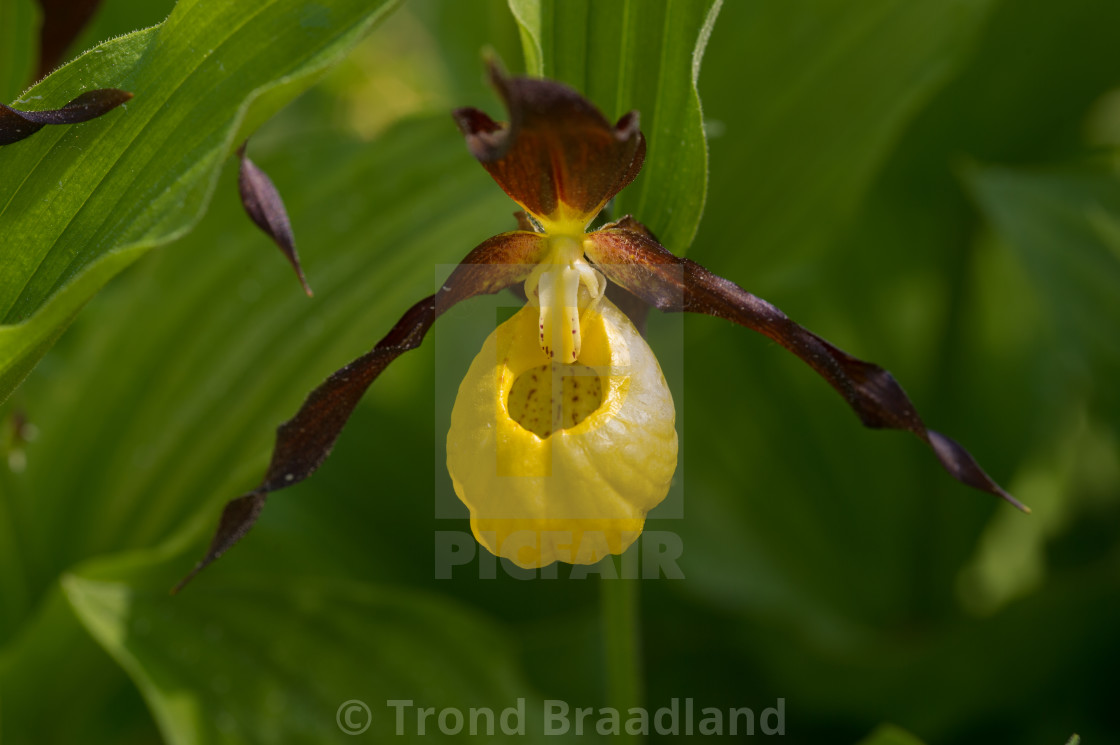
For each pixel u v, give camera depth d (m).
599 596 0.48
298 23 0.39
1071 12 0.47
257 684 0.43
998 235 0.49
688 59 0.40
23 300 0.40
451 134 0.45
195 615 0.43
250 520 0.40
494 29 0.45
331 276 0.44
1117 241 0.47
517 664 0.45
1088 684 0.47
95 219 0.40
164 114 0.40
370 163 0.45
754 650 0.48
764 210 0.46
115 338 0.45
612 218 0.41
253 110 0.39
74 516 0.44
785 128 0.46
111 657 0.44
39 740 0.45
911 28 0.45
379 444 0.48
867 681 0.47
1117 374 0.47
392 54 0.86
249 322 0.44
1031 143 0.50
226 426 0.44
